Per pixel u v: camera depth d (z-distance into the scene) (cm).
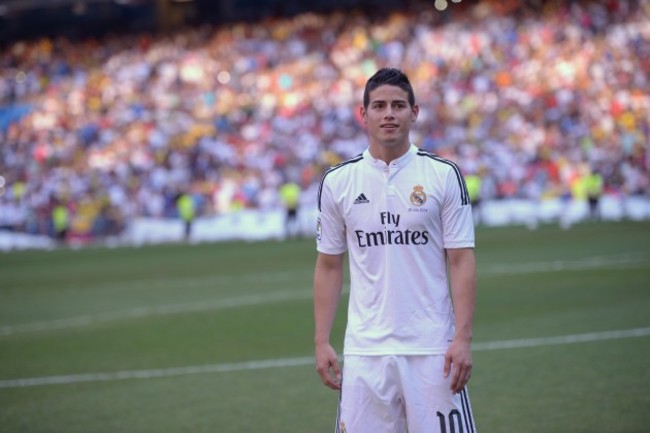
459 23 5484
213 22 6372
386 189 655
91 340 1681
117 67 6019
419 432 644
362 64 5441
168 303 2138
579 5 5331
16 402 1222
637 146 4556
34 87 6103
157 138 5312
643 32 5041
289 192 4125
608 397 1120
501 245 3167
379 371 649
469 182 4238
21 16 6738
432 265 657
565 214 4294
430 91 5119
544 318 1686
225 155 5106
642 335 1484
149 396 1228
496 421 1041
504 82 5066
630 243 3009
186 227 4391
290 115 5278
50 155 5394
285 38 5812
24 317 2027
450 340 653
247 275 2662
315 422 1073
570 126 4762
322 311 681
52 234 4725
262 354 1480
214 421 1091
